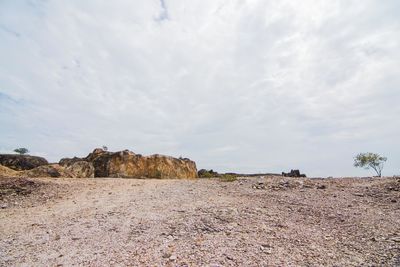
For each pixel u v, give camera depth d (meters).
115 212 9.95
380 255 5.84
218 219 8.52
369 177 17.16
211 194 12.68
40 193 13.48
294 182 14.62
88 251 6.66
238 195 12.34
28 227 8.66
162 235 7.47
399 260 5.48
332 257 5.95
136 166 27.69
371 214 8.89
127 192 13.93
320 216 8.91
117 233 7.79
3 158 26.44
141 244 6.93
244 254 6.17
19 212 10.62
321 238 7.09
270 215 9.00
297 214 9.16
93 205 11.28
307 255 6.08
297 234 7.37
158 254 6.30
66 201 12.23
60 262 6.12
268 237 7.15
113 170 26.69
